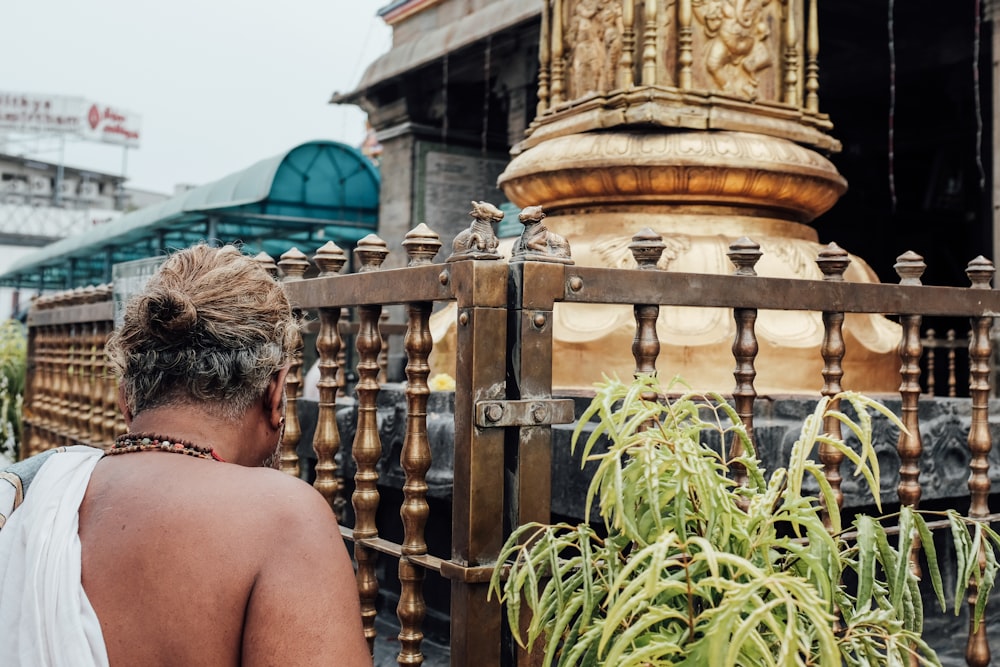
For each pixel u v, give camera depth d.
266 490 1.21
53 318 4.63
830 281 2.15
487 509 1.71
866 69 9.45
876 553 1.67
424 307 1.93
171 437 1.25
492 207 1.77
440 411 3.29
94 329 4.18
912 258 2.31
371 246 2.09
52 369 4.89
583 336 3.18
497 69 10.37
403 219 11.38
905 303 2.25
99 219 31.02
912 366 2.28
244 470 1.23
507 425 1.71
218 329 1.28
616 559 1.43
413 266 1.92
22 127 37.12
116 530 1.14
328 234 11.95
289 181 11.22
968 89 8.97
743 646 1.28
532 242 1.77
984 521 2.34
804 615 1.40
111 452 1.25
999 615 3.00
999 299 2.40
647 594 1.22
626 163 3.48
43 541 1.12
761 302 2.03
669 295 1.91
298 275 2.50
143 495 1.17
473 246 1.74
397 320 10.23
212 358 1.27
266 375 1.33
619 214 3.63
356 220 11.78
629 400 1.45
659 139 3.51
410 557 1.89
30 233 29.56
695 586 1.31
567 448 2.52
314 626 1.13
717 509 1.39
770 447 2.59
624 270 1.86
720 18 3.65
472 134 11.70
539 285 1.74
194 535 1.14
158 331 1.26
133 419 1.32
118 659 1.09
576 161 3.58
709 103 3.59
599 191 3.63
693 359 3.12
